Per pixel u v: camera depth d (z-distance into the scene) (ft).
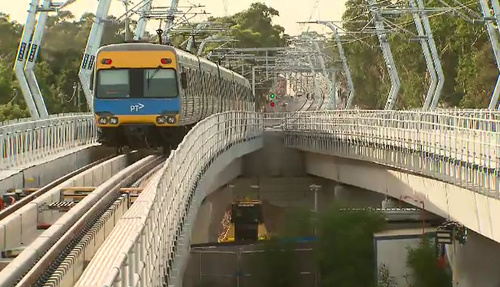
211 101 297.74
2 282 72.69
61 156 212.23
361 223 194.59
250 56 618.44
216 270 202.80
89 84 280.31
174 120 230.07
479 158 169.48
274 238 202.69
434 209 204.54
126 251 66.23
